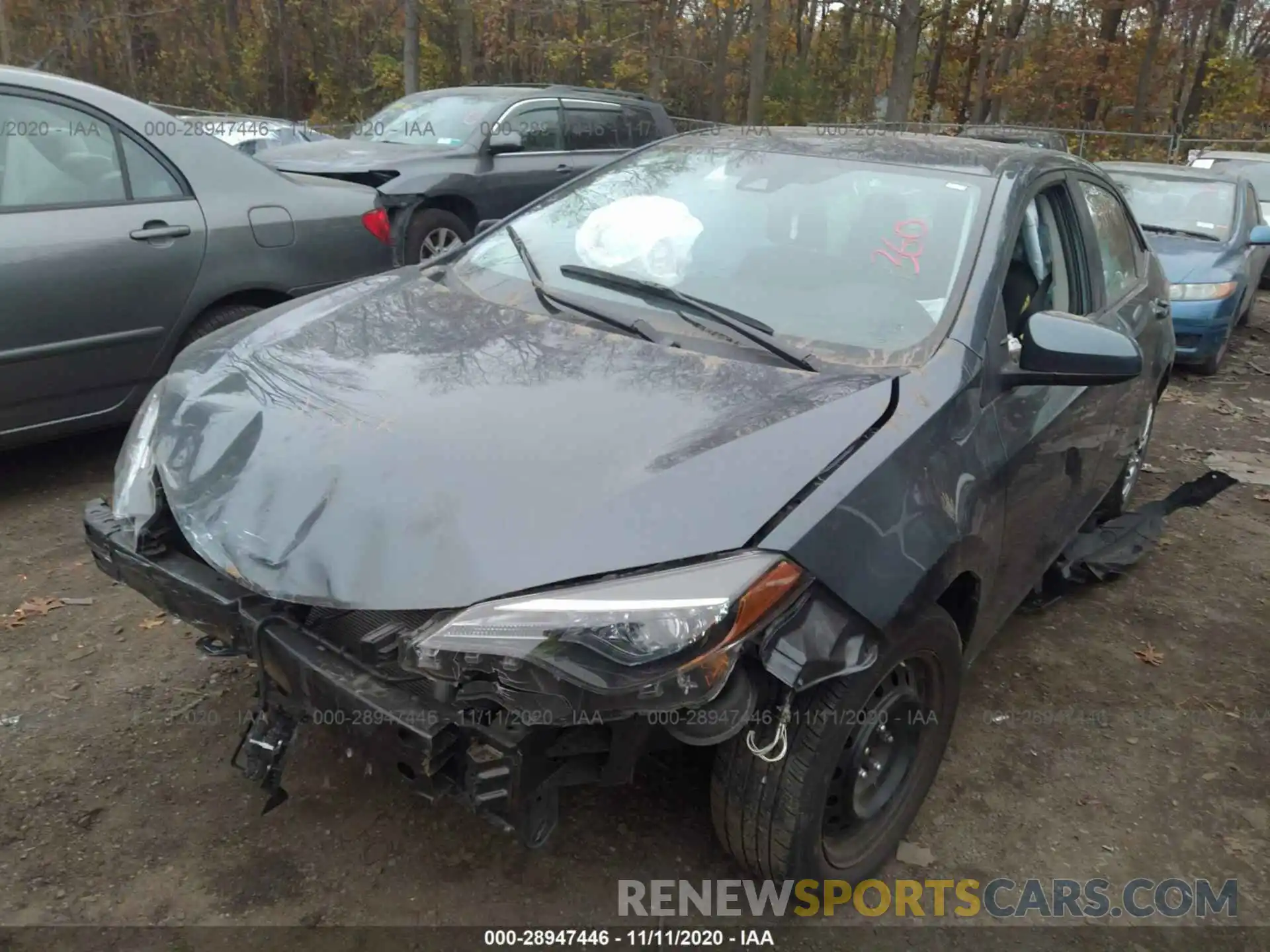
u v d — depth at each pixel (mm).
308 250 4957
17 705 3049
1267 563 4805
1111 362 2615
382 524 2078
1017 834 2877
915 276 2848
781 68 29641
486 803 1979
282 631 2176
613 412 2340
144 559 2439
